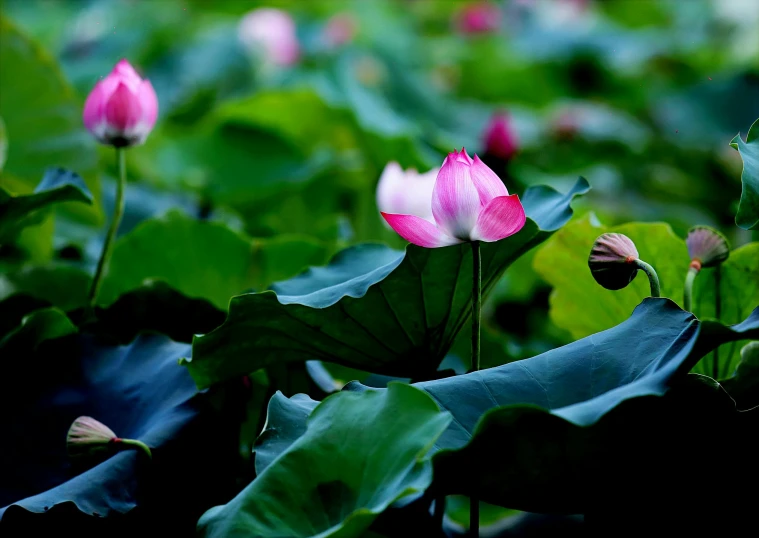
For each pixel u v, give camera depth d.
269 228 6.04
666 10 18.23
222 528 4.03
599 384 4.13
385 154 7.39
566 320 4.67
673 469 4.14
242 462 4.53
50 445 4.36
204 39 12.06
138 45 12.72
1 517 4.14
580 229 4.57
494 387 4.15
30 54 5.21
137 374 4.42
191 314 4.64
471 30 14.62
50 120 5.26
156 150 8.27
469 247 4.29
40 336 4.48
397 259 4.33
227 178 8.12
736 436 4.15
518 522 4.56
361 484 4.02
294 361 4.40
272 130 8.34
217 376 4.34
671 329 4.15
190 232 4.98
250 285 5.02
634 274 4.26
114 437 4.24
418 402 4.04
